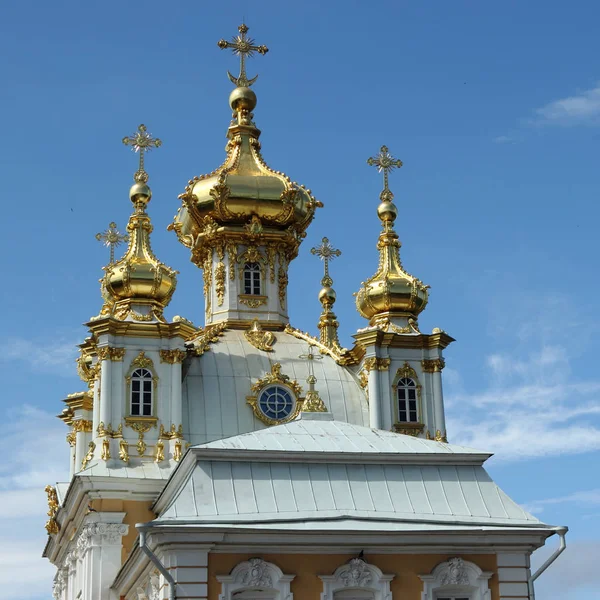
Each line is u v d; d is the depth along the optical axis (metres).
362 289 79.31
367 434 56.75
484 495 53.47
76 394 85.31
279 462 52.66
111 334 72.50
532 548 51.88
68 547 80.19
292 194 81.69
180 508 50.34
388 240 80.62
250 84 86.06
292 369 76.44
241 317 80.12
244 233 81.31
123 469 70.12
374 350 76.38
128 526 69.06
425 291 79.25
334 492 52.12
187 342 78.19
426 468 53.88
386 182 82.31
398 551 50.91
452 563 51.12
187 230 84.25
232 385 74.50
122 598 66.06
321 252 95.31
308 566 50.06
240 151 83.38
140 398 72.25
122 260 75.56
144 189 77.56
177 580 48.66
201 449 52.03
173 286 75.25
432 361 77.19
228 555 49.44
